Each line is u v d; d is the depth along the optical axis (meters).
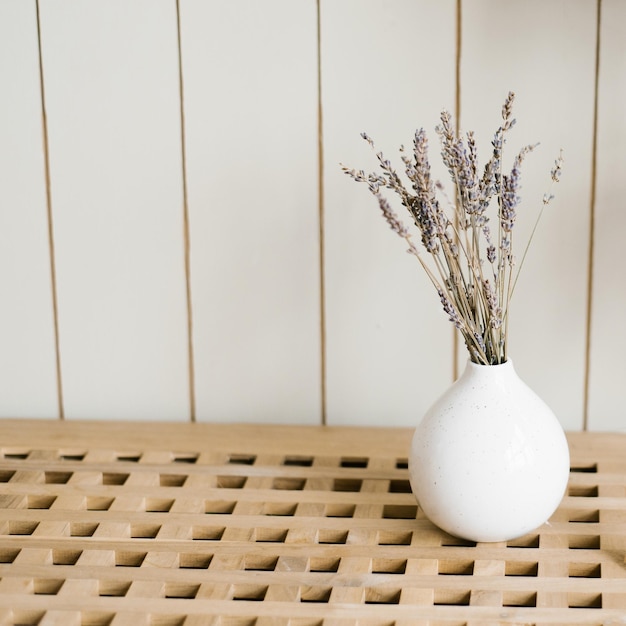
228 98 1.68
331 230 1.70
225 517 1.55
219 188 1.70
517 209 1.67
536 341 1.70
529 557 1.49
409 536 1.53
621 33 1.62
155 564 1.49
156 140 1.70
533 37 1.64
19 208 1.73
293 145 1.68
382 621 1.42
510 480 1.48
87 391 1.77
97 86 1.69
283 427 1.73
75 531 1.55
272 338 1.73
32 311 1.75
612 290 1.68
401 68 1.66
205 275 1.72
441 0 1.64
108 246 1.73
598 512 1.55
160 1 1.67
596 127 1.65
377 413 1.74
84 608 1.44
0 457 1.67
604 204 1.66
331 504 1.57
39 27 1.69
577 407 1.71
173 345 1.75
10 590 1.46
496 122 1.66
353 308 1.71
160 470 1.63
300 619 1.43
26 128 1.71
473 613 1.42
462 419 1.50
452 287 1.51
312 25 1.66
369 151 1.67
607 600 1.43
